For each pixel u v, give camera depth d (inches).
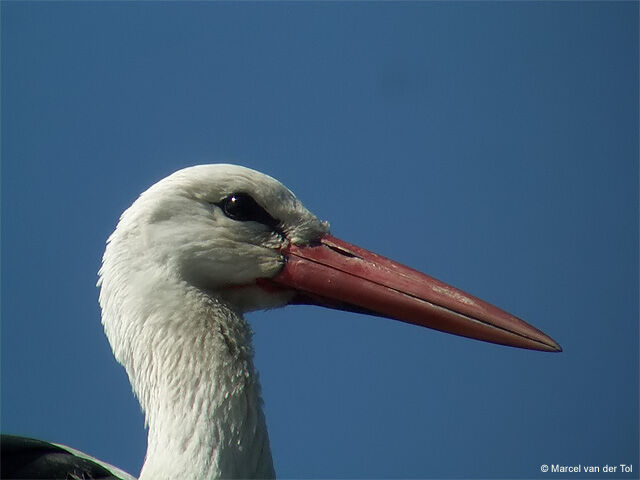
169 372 356.8
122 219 375.9
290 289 393.1
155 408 357.4
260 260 385.4
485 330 389.4
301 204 399.9
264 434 365.4
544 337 388.8
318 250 396.5
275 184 391.9
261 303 391.5
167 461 346.0
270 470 365.7
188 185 376.8
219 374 358.3
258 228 386.9
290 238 393.4
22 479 401.4
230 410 354.9
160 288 365.1
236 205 381.7
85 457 446.3
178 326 362.0
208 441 347.9
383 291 393.1
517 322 391.5
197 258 372.8
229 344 368.5
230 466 348.8
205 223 376.2
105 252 376.5
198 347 360.2
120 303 366.3
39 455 415.5
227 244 378.3
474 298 396.5
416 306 391.5
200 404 352.8
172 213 373.4
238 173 385.1
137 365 363.6
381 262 400.8
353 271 394.6
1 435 408.8
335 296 392.8
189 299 367.6
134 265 367.6
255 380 369.7
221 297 382.9
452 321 390.6
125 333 365.1
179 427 349.7
